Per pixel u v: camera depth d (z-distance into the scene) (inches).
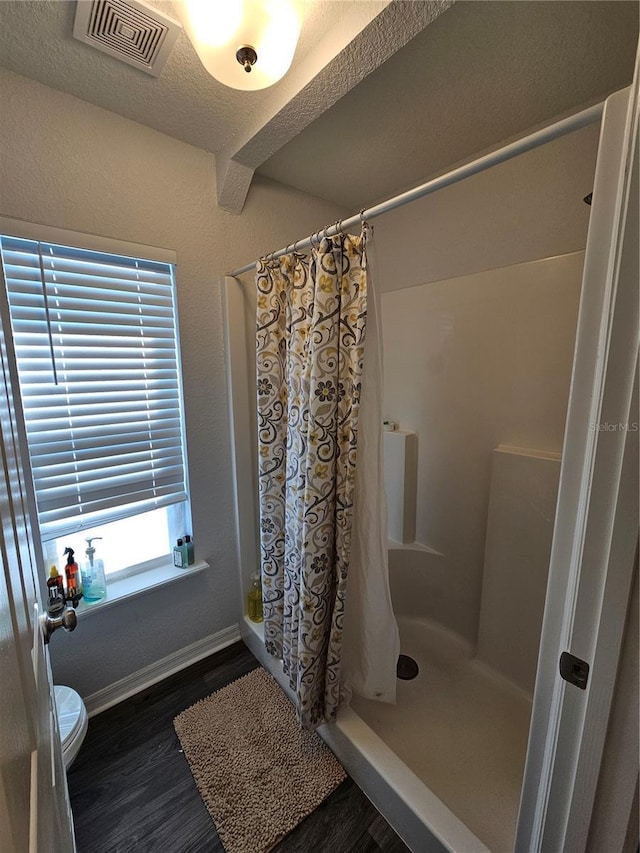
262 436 54.4
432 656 64.8
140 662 60.5
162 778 47.1
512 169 54.3
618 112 21.0
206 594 67.1
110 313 52.6
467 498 64.6
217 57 33.9
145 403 57.3
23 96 42.1
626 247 19.9
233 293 61.8
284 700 57.9
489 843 38.9
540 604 53.9
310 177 64.9
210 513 65.8
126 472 56.3
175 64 40.4
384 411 77.7
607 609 22.0
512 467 55.7
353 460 43.0
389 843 40.3
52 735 29.2
